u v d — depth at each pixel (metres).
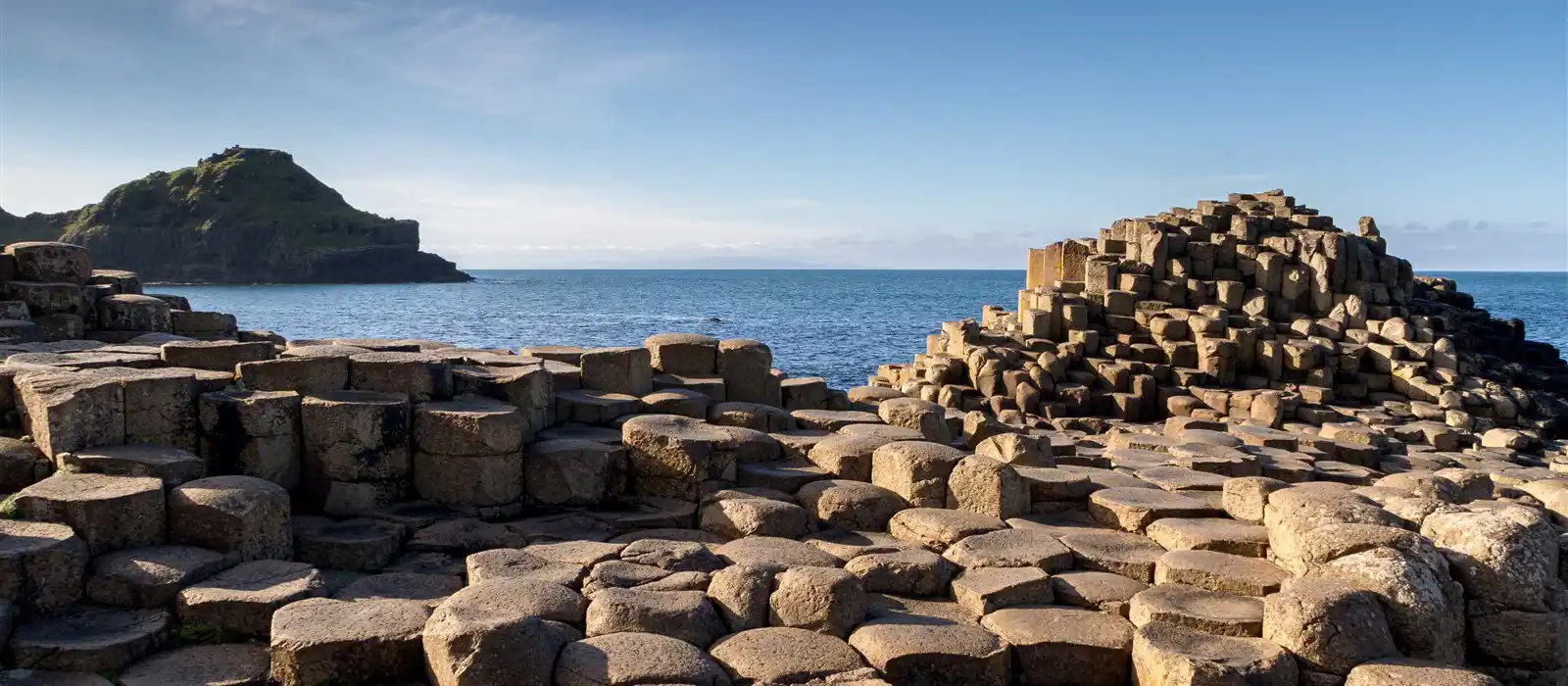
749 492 11.10
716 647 7.80
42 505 8.42
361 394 11.14
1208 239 30.97
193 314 16.98
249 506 8.91
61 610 7.93
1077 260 33.34
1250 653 7.55
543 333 69.56
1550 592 8.44
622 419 13.07
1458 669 7.21
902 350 55.06
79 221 141.00
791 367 45.62
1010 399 25.44
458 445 10.85
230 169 164.12
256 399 10.43
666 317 89.75
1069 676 8.03
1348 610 7.59
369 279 166.50
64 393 9.52
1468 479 12.74
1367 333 27.84
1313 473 15.32
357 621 7.57
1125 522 10.73
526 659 7.06
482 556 9.19
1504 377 27.95
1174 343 27.34
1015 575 9.07
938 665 7.66
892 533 10.70
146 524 8.67
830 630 8.09
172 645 7.79
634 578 8.85
